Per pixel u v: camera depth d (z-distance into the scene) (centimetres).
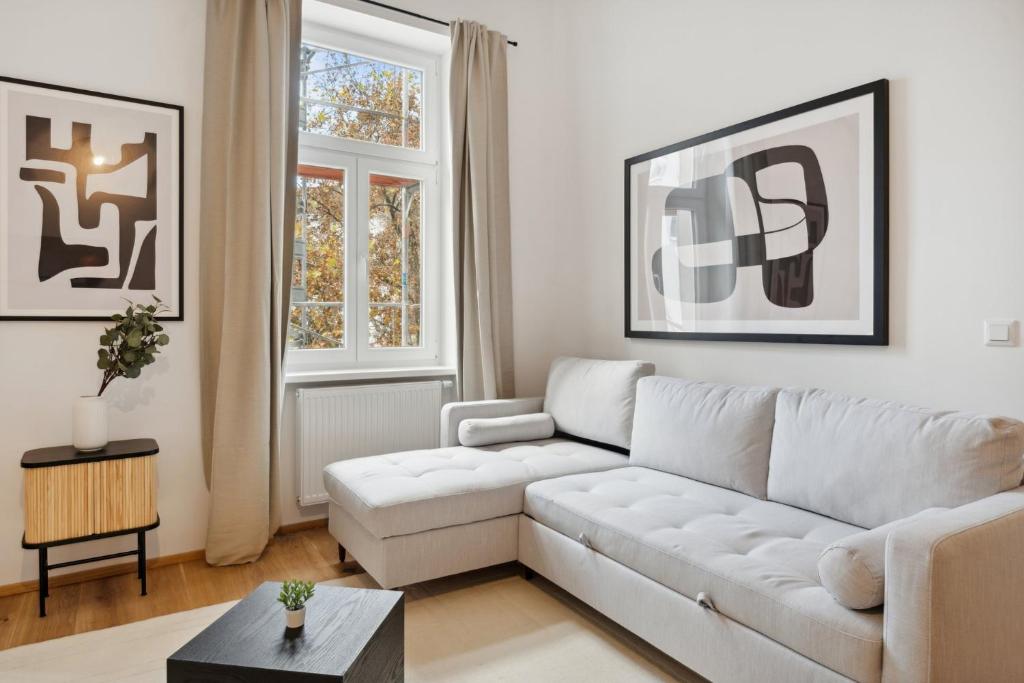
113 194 262
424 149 367
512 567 272
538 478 255
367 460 274
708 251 300
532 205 388
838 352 248
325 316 336
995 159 201
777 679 148
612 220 362
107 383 249
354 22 330
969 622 130
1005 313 200
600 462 277
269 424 285
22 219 246
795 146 259
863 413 197
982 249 205
